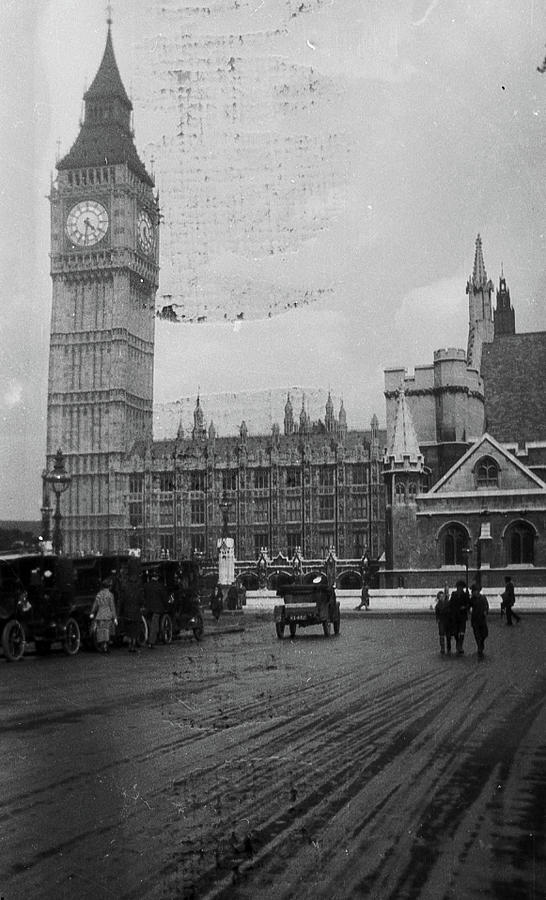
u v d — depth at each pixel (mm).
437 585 89688
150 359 157125
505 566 88562
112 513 147750
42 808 10336
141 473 147375
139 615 32625
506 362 116000
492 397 114875
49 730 15273
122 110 154375
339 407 146500
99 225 151875
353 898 7668
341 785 11406
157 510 146000
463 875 8211
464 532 90438
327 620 41969
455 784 11492
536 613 66812
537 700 18922
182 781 11594
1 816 10031
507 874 8234
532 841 9156
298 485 139000
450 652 31422
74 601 32906
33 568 30141
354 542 136125
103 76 152500
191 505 144250
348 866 8438
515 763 12734
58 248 153375
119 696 19672
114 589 34062
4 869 8383
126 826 9656
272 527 138875
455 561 90688
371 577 126438
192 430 147250
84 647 34562
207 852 8828
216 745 13938
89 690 20797
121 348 150375
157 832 9461
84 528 149250
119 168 151000
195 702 18672
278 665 26875
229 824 9727
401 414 94562
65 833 9430
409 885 7965
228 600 72000
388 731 15156
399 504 91938
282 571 128500
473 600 29844
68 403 152125
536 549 87750
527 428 112625
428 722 16062
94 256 152000
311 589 41469
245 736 14711
